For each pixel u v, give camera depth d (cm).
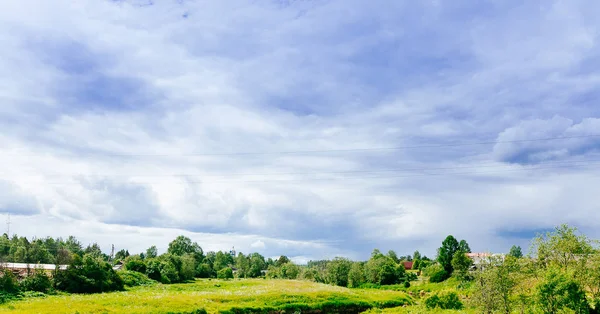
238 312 5684
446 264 11988
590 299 3797
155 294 6588
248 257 17938
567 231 4106
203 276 13538
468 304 4197
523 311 3678
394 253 18012
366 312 6294
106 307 4903
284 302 6362
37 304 4956
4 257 8338
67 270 7056
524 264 3934
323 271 12838
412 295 9269
